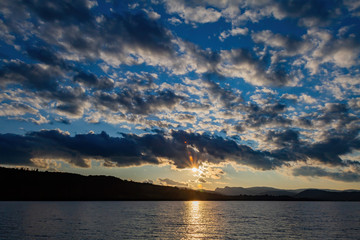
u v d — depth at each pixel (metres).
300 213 155.62
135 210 163.00
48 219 95.38
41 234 60.78
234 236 61.97
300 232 69.62
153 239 56.50
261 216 128.12
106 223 85.50
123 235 60.72
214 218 113.38
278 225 86.56
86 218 101.75
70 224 81.00
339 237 62.31
